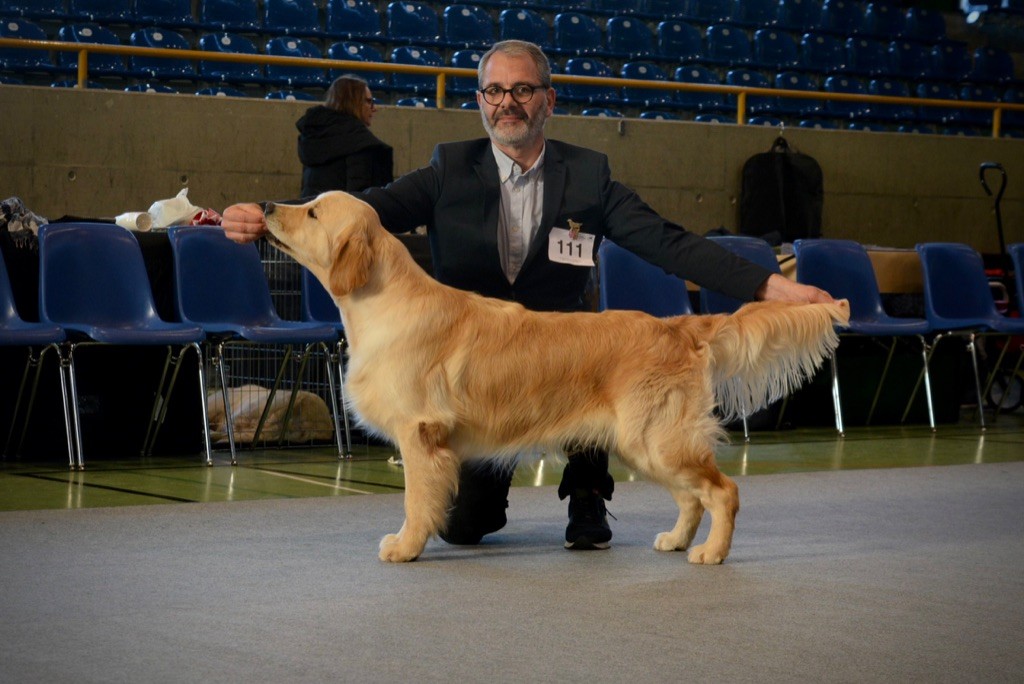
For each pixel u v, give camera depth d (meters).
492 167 3.90
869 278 7.39
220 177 8.91
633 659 2.53
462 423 3.46
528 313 3.53
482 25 13.16
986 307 7.72
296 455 6.05
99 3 11.66
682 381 3.46
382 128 9.37
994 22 16.36
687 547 3.73
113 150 8.61
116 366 5.93
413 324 3.40
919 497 4.86
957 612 2.98
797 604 3.04
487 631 2.74
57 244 5.78
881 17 15.48
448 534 3.80
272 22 12.48
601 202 3.94
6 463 5.66
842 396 7.54
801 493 4.94
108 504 4.50
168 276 6.27
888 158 10.98
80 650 2.54
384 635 2.69
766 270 3.74
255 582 3.22
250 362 6.57
